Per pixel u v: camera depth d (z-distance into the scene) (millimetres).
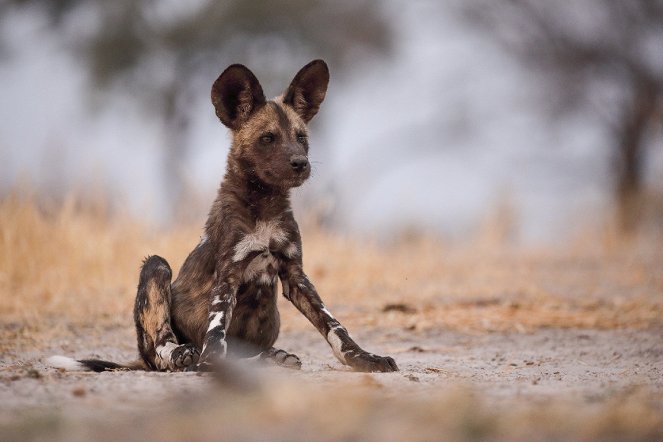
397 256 27094
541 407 8508
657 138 52094
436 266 26281
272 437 7582
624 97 52719
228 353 13289
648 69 52312
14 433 7676
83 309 18969
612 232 33594
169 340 13039
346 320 18844
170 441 7488
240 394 9047
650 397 9508
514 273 25672
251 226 13164
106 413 8391
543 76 56062
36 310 18641
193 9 65438
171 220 24891
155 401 8891
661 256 29891
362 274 23422
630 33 53031
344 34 68500
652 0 52156
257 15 64188
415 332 17719
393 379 10648
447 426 7910
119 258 21906
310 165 13633
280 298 20719
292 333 17891
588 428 7902
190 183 24578
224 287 12852
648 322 18406
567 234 34219
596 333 17328
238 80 14180
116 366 13234
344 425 7871
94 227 23312
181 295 13391
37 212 22312
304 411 8219
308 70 14844
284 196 13500
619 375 12141
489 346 16250
